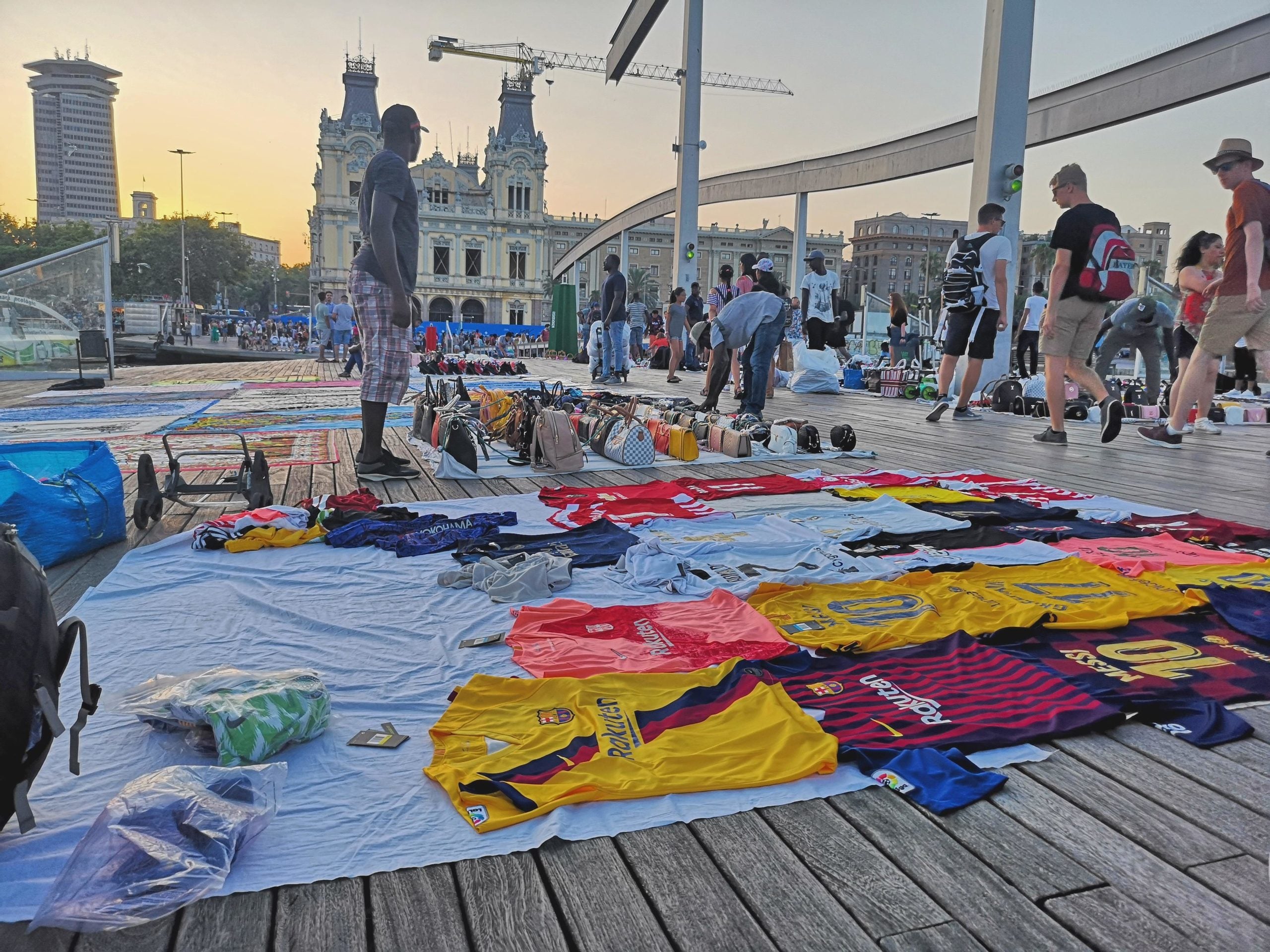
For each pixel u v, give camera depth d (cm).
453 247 7869
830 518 457
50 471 442
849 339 2636
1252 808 181
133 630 283
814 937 143
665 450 687
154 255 8906
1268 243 652
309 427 838
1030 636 277
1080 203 711
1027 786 190
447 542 390
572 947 140
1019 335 1441
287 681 218
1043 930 144
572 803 178
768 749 200
